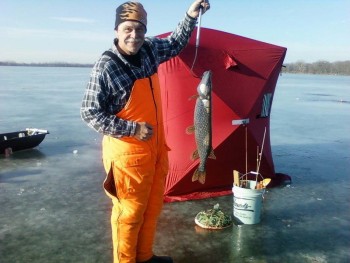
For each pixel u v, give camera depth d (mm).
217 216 5297
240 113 6168
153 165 3607
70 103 22875
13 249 4602
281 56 6781
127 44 3291
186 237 4930
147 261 3936
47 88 36938
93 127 3361
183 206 6004
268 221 5496
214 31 6715
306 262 4371
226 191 6637
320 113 19578
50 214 5711
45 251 4566
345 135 12984
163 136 3787
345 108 22266
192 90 6039
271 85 6758
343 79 81750
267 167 7062
